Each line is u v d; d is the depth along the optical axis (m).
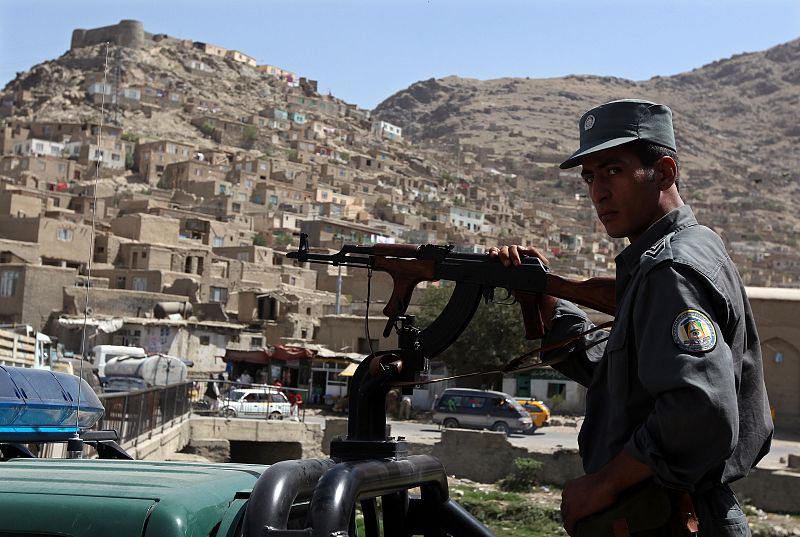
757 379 2.62
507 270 2.82
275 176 176.38
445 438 31.52
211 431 32.44
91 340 59.38
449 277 2.79
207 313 68.50
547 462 30.23
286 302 68.31
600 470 2.48
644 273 2.49
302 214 147.88
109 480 2.30
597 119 2.82
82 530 2.04
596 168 2.82
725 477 2.53
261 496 2.04
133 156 181.50
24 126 190.38
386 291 60.50
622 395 2.53
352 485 2.13
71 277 65.88
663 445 2.30
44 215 88.88
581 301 2.84
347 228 125.62
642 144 2.77
